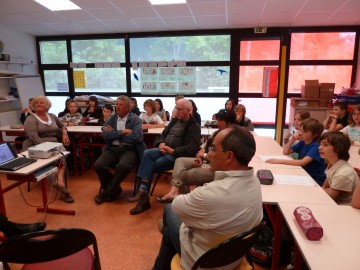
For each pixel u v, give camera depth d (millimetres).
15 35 5891
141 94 6273
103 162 3217
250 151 1217
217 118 3086
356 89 4922
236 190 1185
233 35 5656
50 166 2637
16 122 5930
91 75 6410
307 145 2525
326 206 1625
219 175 1243
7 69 5824
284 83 5656
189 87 6062
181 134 3111
